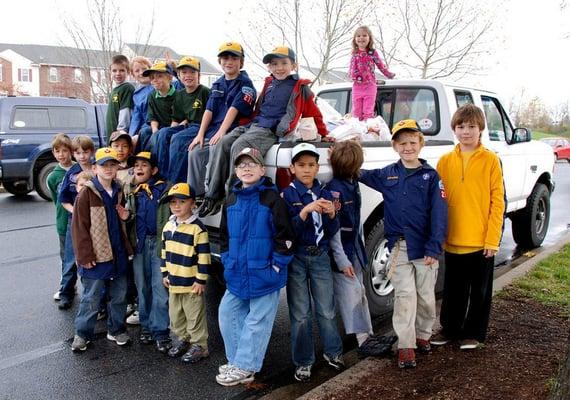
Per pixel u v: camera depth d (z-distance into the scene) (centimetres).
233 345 347
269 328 338
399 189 353
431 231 348
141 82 549
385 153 435
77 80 3372
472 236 357
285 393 338
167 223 375
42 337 425
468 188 357
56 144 500
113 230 388
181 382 353
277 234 325
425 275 354
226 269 339
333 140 405
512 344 372
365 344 372
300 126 389
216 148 378
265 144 367
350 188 355
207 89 461
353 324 359
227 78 420
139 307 410
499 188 352
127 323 457
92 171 452
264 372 369
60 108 1148
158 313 393
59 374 363
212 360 387
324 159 369
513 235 735
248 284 332
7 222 887
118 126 577
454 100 546
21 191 1202
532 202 700
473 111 350
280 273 329
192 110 452
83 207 377
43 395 335
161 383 351
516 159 631
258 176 335
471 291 366
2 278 579
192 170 404
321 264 344
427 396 301
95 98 2180
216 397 334
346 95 644
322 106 508
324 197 341
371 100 574
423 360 356
